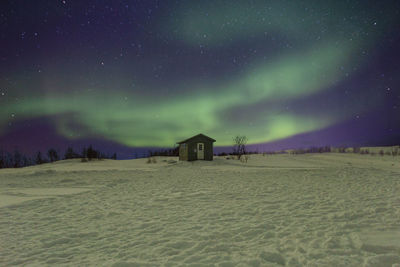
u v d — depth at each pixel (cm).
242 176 1274
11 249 374
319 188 827
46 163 3628
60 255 343
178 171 1731
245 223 458
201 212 554
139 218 526
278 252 311
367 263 271
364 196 671
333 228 407
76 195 835
